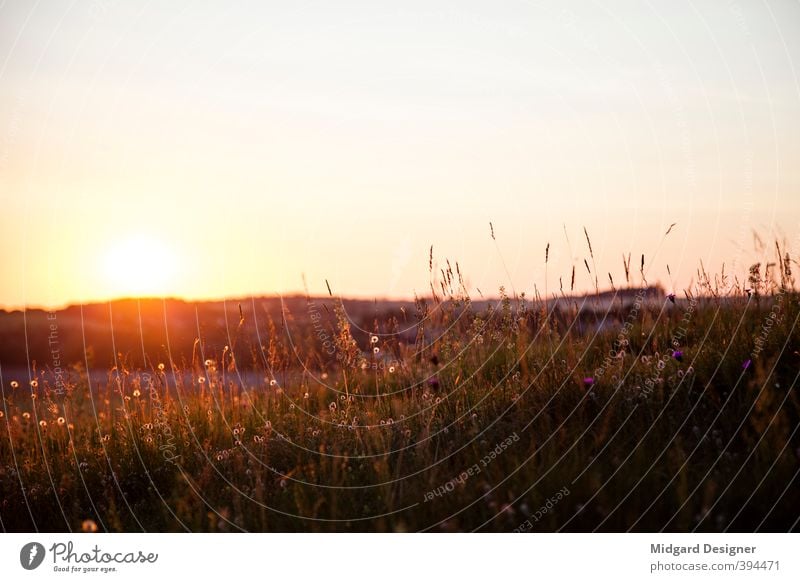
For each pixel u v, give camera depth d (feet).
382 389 17.58
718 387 14.38
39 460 15.60
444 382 16.79
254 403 17.12
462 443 14.05
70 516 13.80
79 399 19.08
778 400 13.35
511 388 15.92
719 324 16.34
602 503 11.78
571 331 18.47
